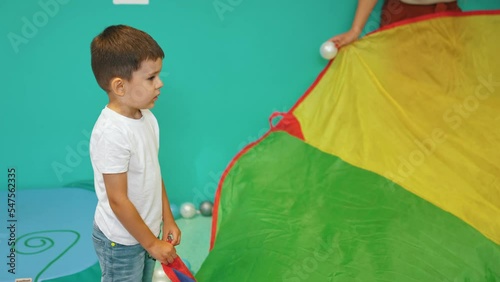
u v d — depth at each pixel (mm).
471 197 2107
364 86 2438
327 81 2514
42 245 2086
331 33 2541
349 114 2447
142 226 1429
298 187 2264
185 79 2525
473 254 1863
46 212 2365
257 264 1844
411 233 1943
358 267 1794
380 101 2408
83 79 2475
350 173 2281
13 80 2432
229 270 1865
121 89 1409
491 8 2502
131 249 1528
